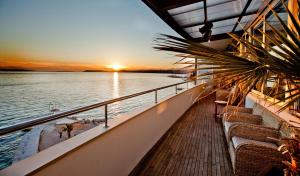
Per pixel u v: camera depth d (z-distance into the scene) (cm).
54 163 116
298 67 76
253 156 186
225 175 224
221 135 362
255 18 334
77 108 137
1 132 83
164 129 357
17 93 4684
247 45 95
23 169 102
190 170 235
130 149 224
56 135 954
